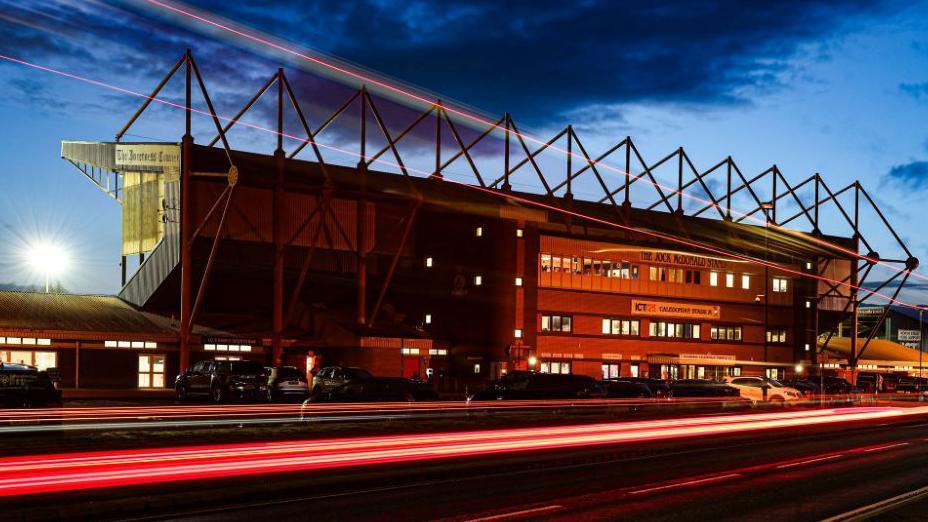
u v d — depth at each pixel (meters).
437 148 70.75
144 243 65.00
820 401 59.56
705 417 39.56
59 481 15.08
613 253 72.38
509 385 44.22
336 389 38.31
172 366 55.84
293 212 65.44
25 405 28.66
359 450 21.50
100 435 22.56
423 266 71.12
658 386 50.75
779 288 84.56
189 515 12.99
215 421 28.69
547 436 27.28
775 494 16.08
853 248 93.88
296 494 15.24
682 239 77.62
